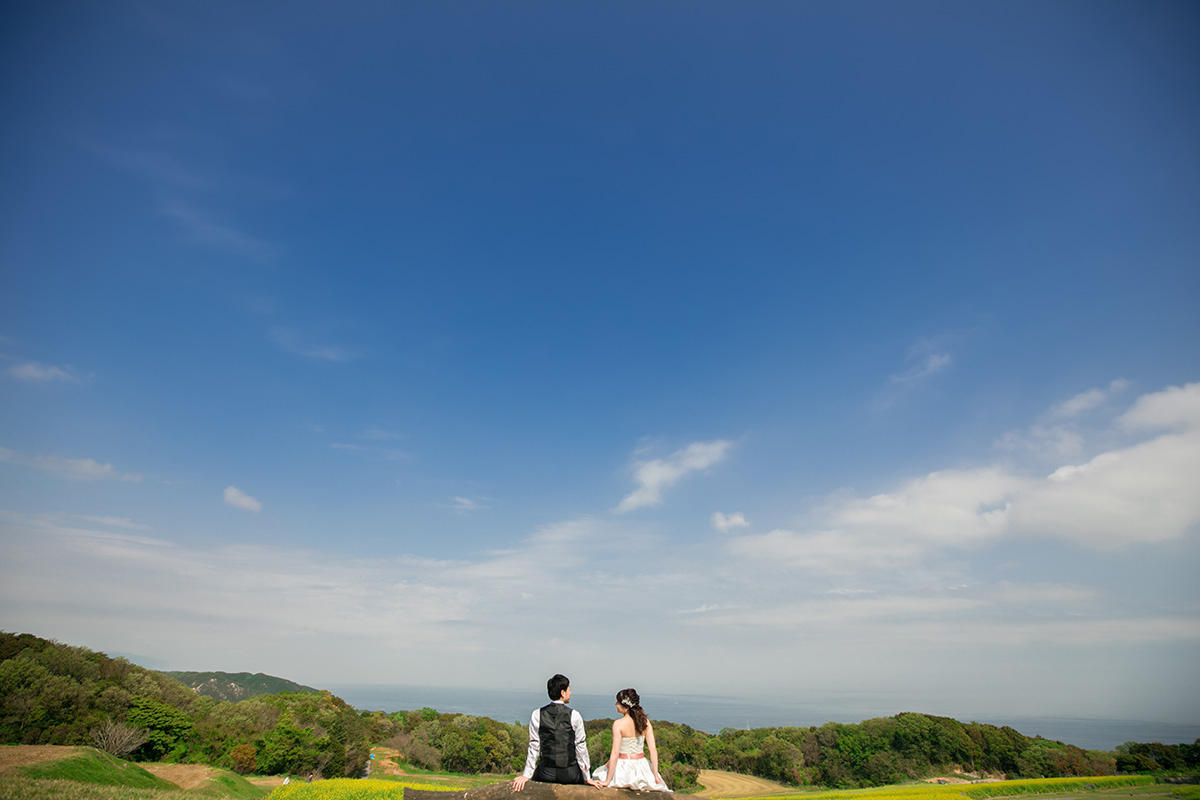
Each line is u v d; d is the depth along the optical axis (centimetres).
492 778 11631
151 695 8694
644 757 876
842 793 6275
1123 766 10006
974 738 11700
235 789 5453
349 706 13562
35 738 6675
